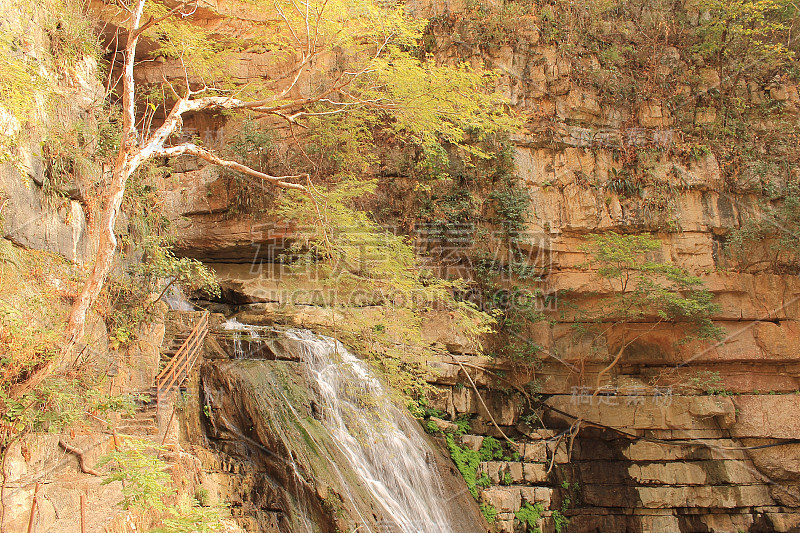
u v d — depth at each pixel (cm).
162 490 726
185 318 1363
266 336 1424
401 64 1366
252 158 1853
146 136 1217
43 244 930
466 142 1870
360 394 1330
